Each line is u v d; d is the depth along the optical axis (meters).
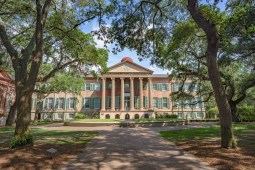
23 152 8.52
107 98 49.44
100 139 13.75
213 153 8.92
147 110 46.56
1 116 35.25
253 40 14.95
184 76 26.31
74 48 17.91
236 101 29.97
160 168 7.04
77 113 49.47
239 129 20.17
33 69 9.98
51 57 20.19
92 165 7.40
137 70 48.56
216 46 9.96
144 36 14.38
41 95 41.59
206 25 9.85
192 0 9.97
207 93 30.86
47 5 10.56
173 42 17.02
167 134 16.62
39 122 38.56
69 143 11.78
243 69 25.70
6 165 7.02
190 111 51.38
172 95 30.42
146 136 15.48
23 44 17.59
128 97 49.25
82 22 13.06
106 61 21.36
